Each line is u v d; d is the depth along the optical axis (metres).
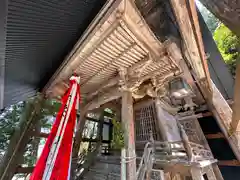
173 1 2.85
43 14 2.41
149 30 2.94
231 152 6.45
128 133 3.81
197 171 3.83
